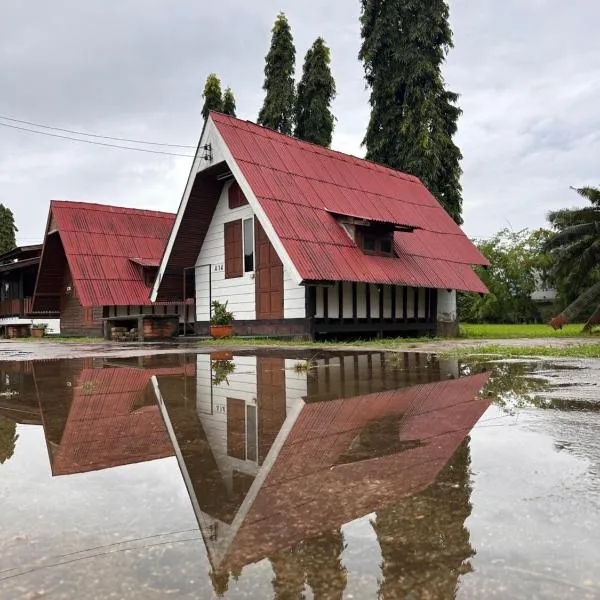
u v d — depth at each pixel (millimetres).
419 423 3203
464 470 2221
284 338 14719
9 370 6945
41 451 2672
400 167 24281
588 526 1624
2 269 28672
